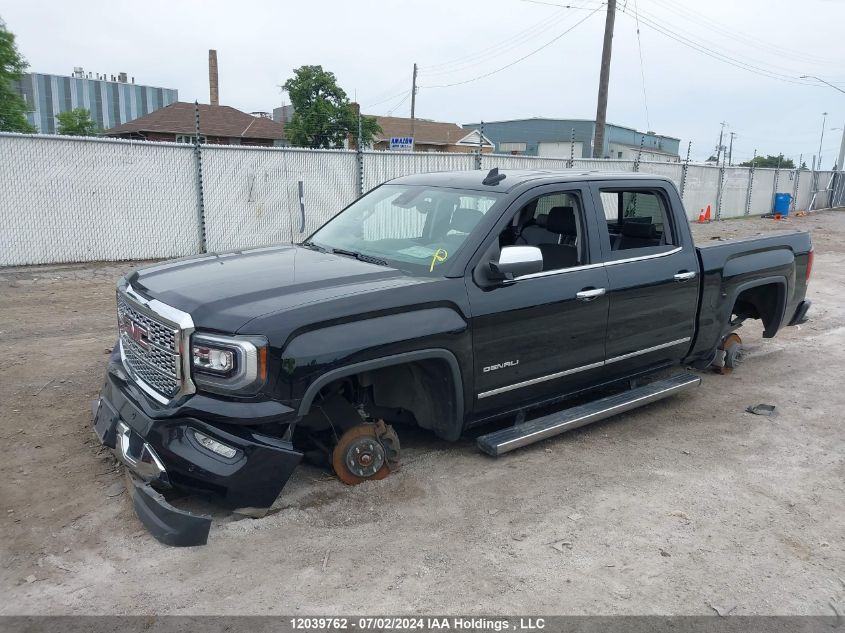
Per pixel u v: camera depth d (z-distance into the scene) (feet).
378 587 10.62
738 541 12.42
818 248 60.80
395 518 12.66
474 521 12.69
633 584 11.00
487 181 15.64
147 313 11.91
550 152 203.62
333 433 13.66
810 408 19.65
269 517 12.40
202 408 11.07
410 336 12.58
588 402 17.99
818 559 11.94
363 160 50.11
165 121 136.26
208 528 11.40
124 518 12.21
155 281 12.96
